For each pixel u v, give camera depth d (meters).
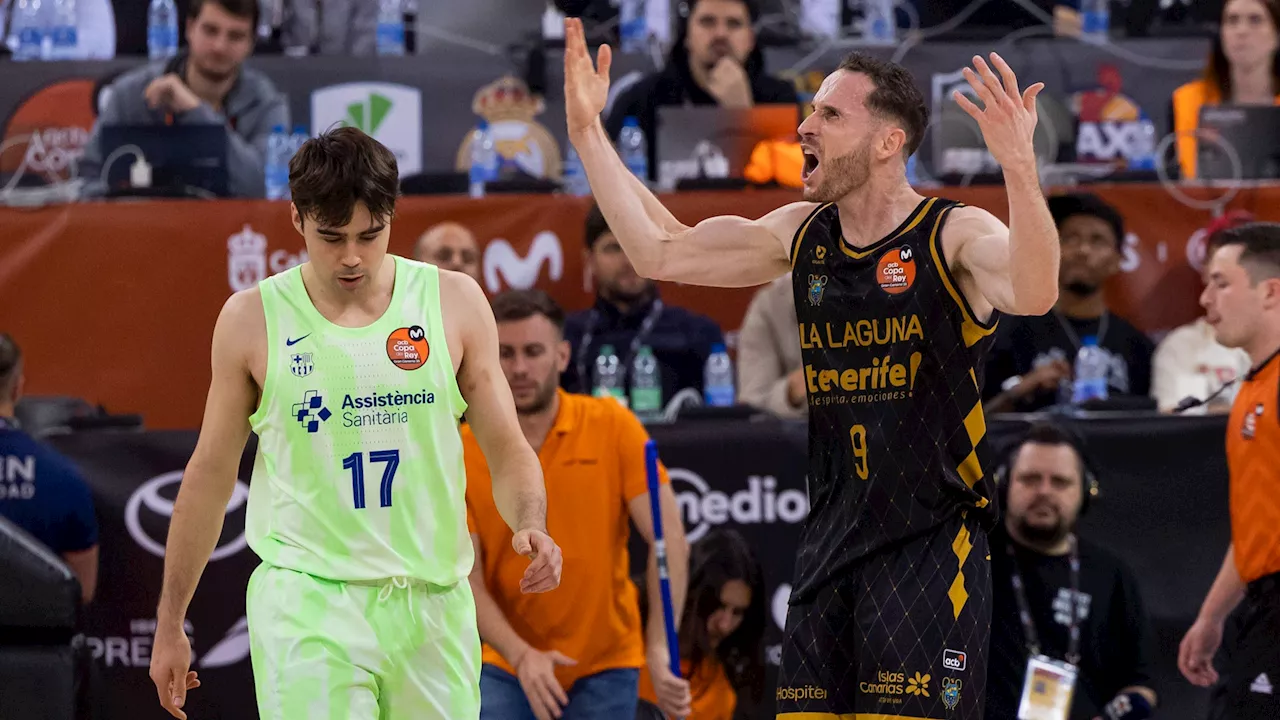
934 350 7.71
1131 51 17.48
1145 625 12.32
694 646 12.21
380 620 7.03
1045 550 12.31
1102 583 12.31
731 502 12.78
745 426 12.80
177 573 7.36
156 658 7.45
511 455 7.49
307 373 7.10
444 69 17.11
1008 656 12.21
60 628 10.20
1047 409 14.05
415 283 7.35
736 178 14.90
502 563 10.80
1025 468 12.09
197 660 12.45
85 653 10.55
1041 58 17.44
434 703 7.17
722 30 16.50
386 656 7.04
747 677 12.31
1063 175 16.06
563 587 10.80
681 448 12.78
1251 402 11.28
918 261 7.73
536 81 16.92
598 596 10.88
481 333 7.46
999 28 18.02
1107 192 15.24
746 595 12.27
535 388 10.80
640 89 16.75
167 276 14.77
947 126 15.73
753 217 14.72
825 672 7.96
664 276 8.62
